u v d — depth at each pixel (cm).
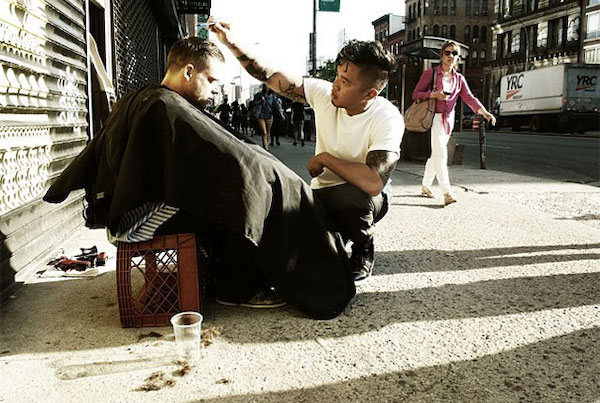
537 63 6128
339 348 237
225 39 300
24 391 198
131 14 891
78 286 313
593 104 3081
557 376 212
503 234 454
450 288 317
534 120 3400
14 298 293
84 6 487
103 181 260
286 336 249
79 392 197
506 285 323
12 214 308
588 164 1154
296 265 273
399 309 284
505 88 3762
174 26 1465
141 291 267
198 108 274
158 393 197
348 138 307
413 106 593
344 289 284
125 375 211
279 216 263
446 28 8094
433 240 434
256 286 286
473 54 8150
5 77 298
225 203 240
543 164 1148
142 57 1048
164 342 240
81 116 470
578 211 564
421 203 600
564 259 379
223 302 289
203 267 291
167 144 239
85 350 232
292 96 328
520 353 232
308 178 821
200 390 199
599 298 301
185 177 238
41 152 360
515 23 6481
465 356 229
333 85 296
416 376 212
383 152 294
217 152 241
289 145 1836
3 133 294
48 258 364
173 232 262
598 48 5206
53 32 390
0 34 291
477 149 1636
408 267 360
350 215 307
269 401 193
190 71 266
